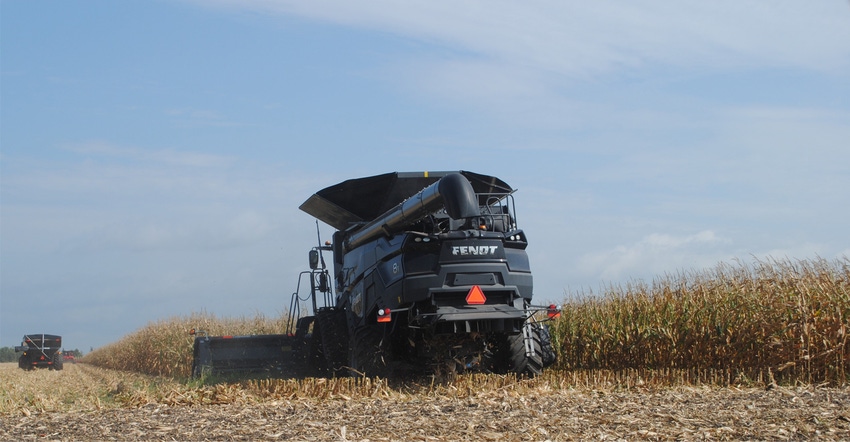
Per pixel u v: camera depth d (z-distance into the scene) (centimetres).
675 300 1681
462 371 1352
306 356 1850
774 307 1430
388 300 1330
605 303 1861
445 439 782
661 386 1252
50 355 4541
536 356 1385
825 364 1315
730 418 872
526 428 832
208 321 2955
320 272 1830
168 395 1224
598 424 853
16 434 884
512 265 1328
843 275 1466
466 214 1234
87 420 978
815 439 750
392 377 1359
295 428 870
